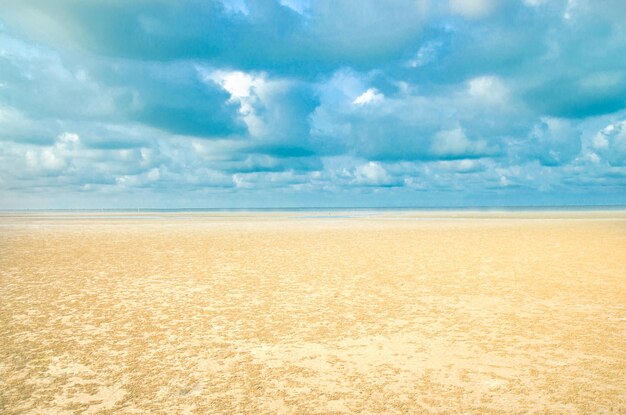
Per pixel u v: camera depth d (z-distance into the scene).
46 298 11.66
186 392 6.14
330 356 7.46
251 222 53.25
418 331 8.74
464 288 12.72
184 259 19.02
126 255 20.28
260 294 12.12
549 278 14.02
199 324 9.31
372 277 14.61
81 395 6.04
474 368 6.85
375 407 5.64
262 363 7.18
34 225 46.38
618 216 64.81
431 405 5.66
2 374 6.73
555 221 49.91
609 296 11.45
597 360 7.06
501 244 24.22
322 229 38.44
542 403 5.66
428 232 33.84
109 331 8.84
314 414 5.47
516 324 9.09
